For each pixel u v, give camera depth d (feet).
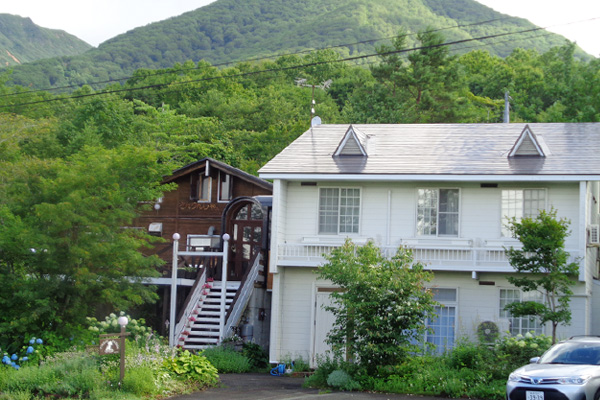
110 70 546.67
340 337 64.39
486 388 56.13
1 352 66.74
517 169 77.41
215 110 248.93
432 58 212.23
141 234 80.07
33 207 75.46
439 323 79.05
